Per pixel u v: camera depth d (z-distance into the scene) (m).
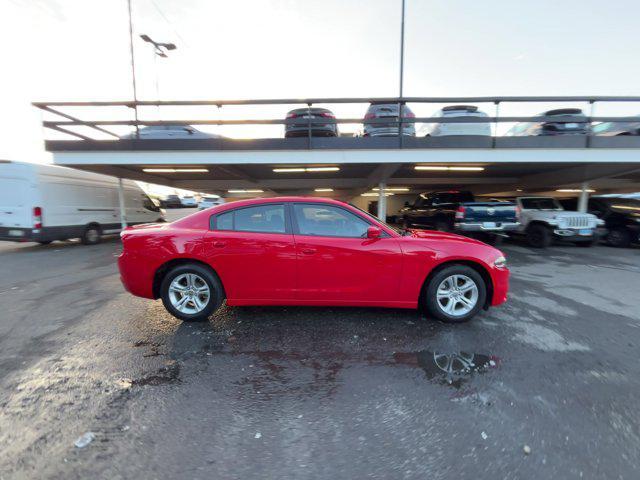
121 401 2.39
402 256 3.66
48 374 2.75
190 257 3.71
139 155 9.00
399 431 2.10
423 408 2.32
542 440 2.01
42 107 8.67
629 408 2.32
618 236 10.38
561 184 12.53
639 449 1.94
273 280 3.70
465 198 12.52
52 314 4.14
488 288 3.88
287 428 2.13
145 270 3.76
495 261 3.77
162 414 2.26
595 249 9.98
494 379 2.69
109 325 3.78
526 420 2.19
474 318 4.02
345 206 3.80
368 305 3.77
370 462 1.86
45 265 7.50
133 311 4.25
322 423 2.18
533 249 10.02
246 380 2.68
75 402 2.38
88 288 5.40
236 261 3.67
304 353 3.12
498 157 8.72
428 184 15.97
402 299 3.75
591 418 2.21
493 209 9.59
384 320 3.90
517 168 11.35
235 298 3.77
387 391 2.53
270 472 1.79
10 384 2.60
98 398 2.43
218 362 2.96
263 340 3.39
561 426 2.13
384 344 3.31
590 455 1.90
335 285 3.70
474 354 3.11
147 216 14.07
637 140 8.51
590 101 8.34
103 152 8.98
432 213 12.39
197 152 8.98
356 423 2.18
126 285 3.85
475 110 9.07
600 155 8.61
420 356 3.07
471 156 8.74
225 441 2.02
